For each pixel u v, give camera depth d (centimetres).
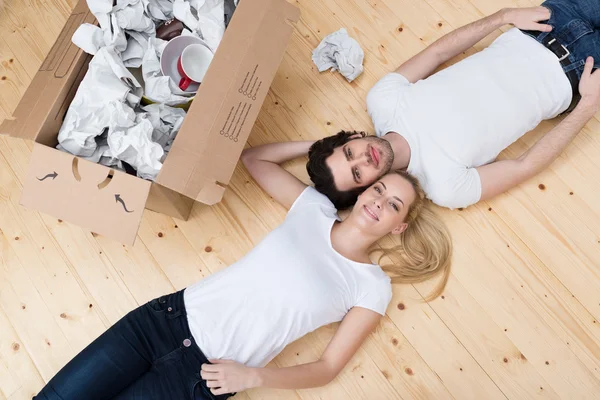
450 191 156
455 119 157
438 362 158
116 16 144
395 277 165
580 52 161
